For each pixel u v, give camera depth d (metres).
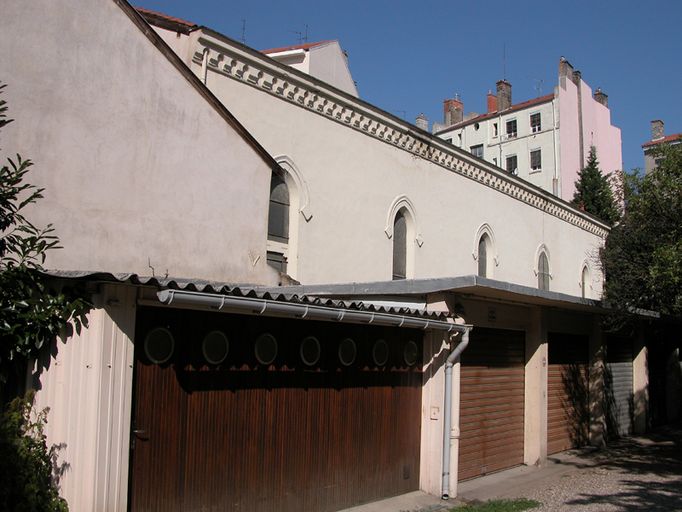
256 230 11.09
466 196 18.95
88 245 8.74
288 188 13.32
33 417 5.93
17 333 5.85
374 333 9.10
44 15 8.45
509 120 47.62
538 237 23.12
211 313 6.89
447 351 9.93
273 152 12.68
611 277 14.54
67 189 8.56
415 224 16.64
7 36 8.07
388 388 9.34
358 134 14.94
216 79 11.64
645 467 13.02
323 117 13.95
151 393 6.26
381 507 8.77
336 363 8.45
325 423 8.23
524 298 11.64
